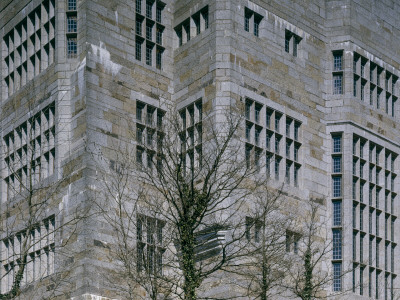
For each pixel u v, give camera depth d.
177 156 39.09
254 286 41.34
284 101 45.44
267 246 37.38
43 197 42.84
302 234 41.78
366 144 48.22
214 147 39.50
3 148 46.94
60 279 39.50
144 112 43.97
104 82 42.53
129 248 39.41
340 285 45.38
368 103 48.97
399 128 50.88
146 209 41.25
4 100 47.59
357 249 46.44
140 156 43.41
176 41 46.38
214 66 43.31
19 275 35.44
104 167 41.41
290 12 46.97
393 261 48.94
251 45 44.47
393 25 52.03
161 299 37.53
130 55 43.97
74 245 40.34
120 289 39.94
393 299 47.03
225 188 37.75
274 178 44.06
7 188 46.19
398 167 50.16
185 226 34.62
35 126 44.72
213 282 41.06
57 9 44.06
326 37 48.72
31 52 46.28
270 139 44.47
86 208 40.19
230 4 44.03
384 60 50.75
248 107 43.84
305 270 41.38
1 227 45.38
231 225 38.12
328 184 46.72
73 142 41.97
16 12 47.66
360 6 49.69
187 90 44.66
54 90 43.47
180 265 37.09
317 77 47.72
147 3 46.03
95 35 42.72
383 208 48.59
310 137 46.41
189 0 45.88
